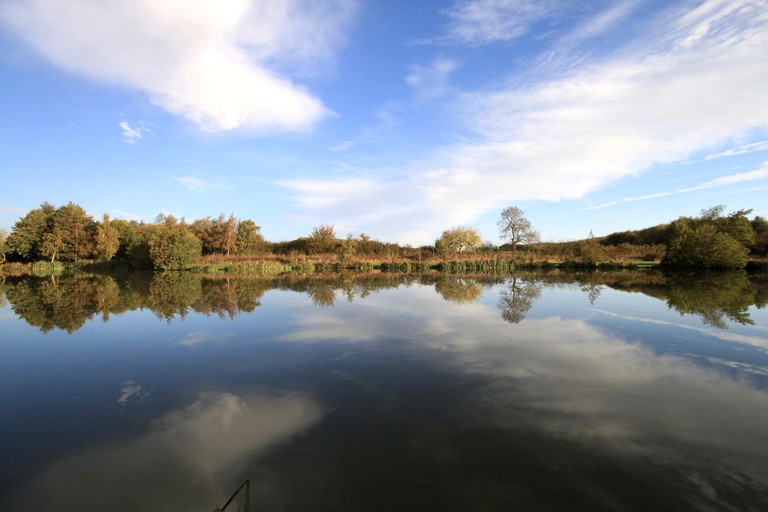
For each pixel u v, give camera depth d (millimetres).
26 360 7781
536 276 27734
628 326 9906
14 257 48344
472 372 6516
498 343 8336
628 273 29453
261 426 4746
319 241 48469
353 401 5422
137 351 8328
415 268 38438
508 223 48312
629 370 6535
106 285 23219
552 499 3266
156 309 13648
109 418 5098
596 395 5484
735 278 23516
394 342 8555
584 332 9281
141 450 4254
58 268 43812
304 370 6828
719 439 4242
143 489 3572
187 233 41562
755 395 5453
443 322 10609
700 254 31406
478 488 3420
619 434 4363
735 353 7492
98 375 6855
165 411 5285
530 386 5855
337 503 3260
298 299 15703
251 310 13078
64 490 3584
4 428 4859
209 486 3578
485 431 4457
